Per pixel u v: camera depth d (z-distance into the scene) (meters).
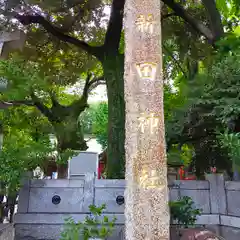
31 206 6.51
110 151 8.69
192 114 6.06
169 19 11.02
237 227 5.95
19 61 6.77
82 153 16.14
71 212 6.59
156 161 2.67
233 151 4.09
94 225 4.41
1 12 7.86
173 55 12.11
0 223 5.41
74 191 6.78
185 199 6.14
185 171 12.26
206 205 6.72
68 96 14.29
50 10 9.73
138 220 2.51
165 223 2.53
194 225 6.05
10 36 7.71
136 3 3.24
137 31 3.13
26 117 8.51
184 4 10.73
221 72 5.05
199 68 9.76
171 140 7.39
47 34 11.06
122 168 8.32
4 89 5.68
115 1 9.59
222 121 4.84
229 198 6.40
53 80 12.10
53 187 6.74
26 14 9.39
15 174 5.23
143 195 2.56
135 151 2.71
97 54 10.35
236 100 4.75
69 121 11.20
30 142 6.52
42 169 7.51
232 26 7.91
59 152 7.63
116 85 9.53
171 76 12.34
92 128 17.88
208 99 5.25
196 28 8.82
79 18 10.98
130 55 3.06
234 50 5.27
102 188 6.87
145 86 2.90
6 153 5.41
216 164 7.97
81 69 12.76
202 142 7.81
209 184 6.91
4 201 6.67
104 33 11.80
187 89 6.21
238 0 7.07
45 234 6.29
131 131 2.79
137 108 2.83
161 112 2.86
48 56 11.89
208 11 7.80
